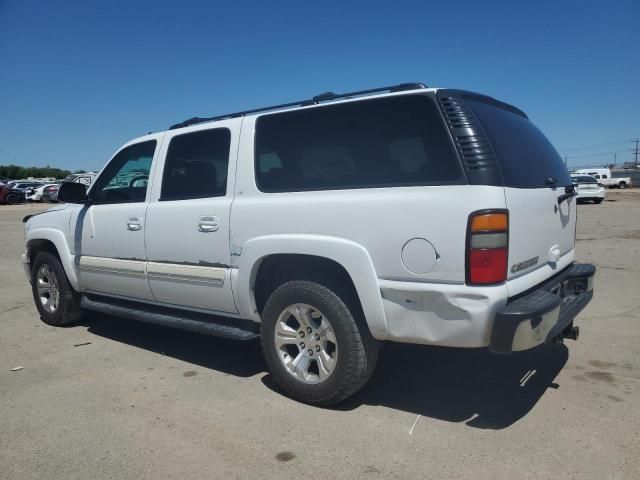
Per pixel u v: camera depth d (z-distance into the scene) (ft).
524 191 11.51
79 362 16.48
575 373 14.52
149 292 16.38
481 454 10.57
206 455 10.84
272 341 13.34
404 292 11.12
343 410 12.71
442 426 11.78
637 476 9.71
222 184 14.47
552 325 11.05
